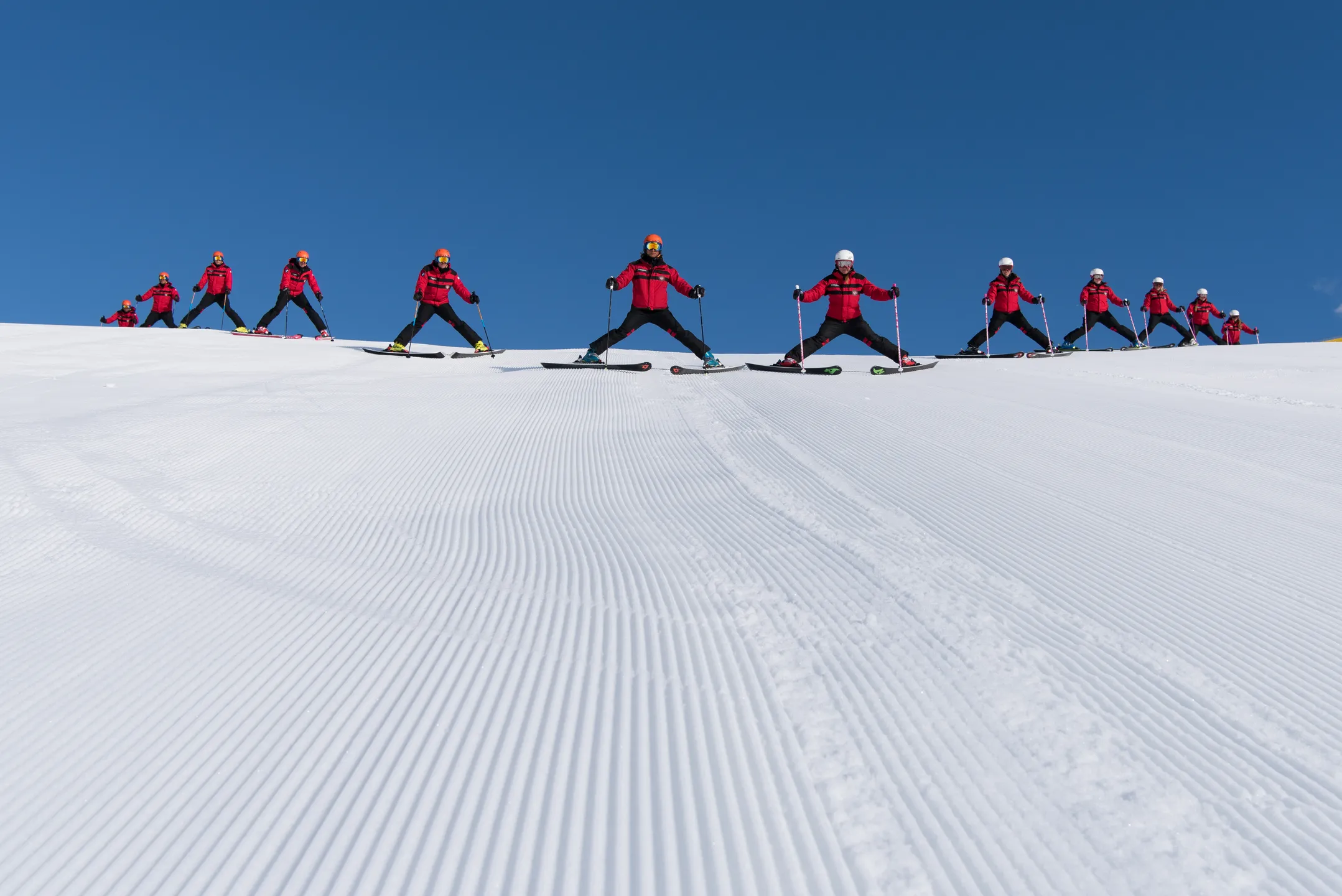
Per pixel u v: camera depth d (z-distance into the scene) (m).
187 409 8.50
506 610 3.57
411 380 11.52
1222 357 14.96
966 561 4.20
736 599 3.65
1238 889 1.91
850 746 2.45
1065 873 1.94
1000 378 11.87
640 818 2.12
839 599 3.63
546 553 4.45
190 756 2.41
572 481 6.19
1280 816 2.20
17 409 8.20
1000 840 2.05
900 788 2.25
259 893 1.86
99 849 2.01
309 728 2.57
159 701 2.72
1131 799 2.24
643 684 2.84
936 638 3.22
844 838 2.05
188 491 5.51
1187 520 5.06
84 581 3.82
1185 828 2.12
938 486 5.77
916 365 13.00
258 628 3.34
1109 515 5.11
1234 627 3.46
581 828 2.08
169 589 3.75
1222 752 2.50
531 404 9.44
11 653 3.03
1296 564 4.30
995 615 3.48
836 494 5.57
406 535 4.82
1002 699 2.75
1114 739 2.54
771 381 11.37
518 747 2.45
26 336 16.11
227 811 2.16
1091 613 3.55
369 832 2.07
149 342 16.02
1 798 2.19
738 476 6.14
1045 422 8.12
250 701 2.74
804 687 2.81
